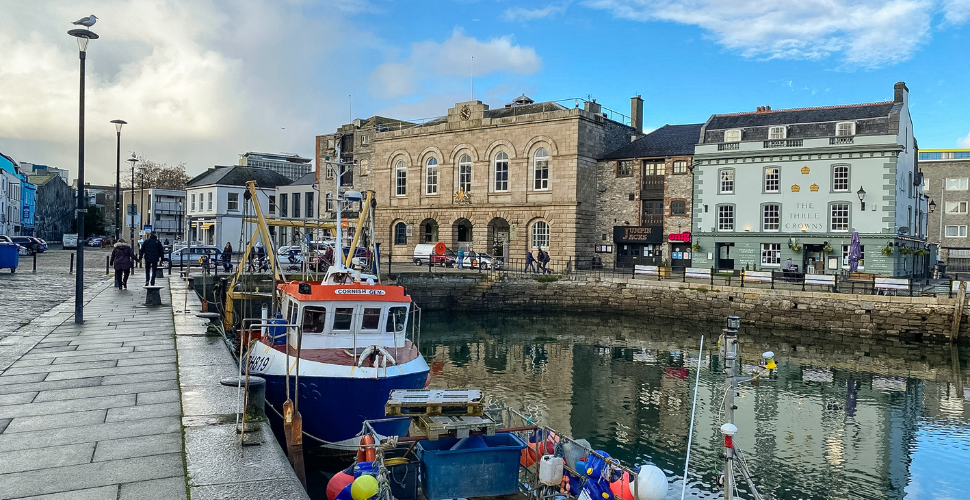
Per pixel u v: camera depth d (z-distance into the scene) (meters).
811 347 24.50
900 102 33.03
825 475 11.81
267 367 11.24
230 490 5.70
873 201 31.75
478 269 36.16
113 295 20.17
